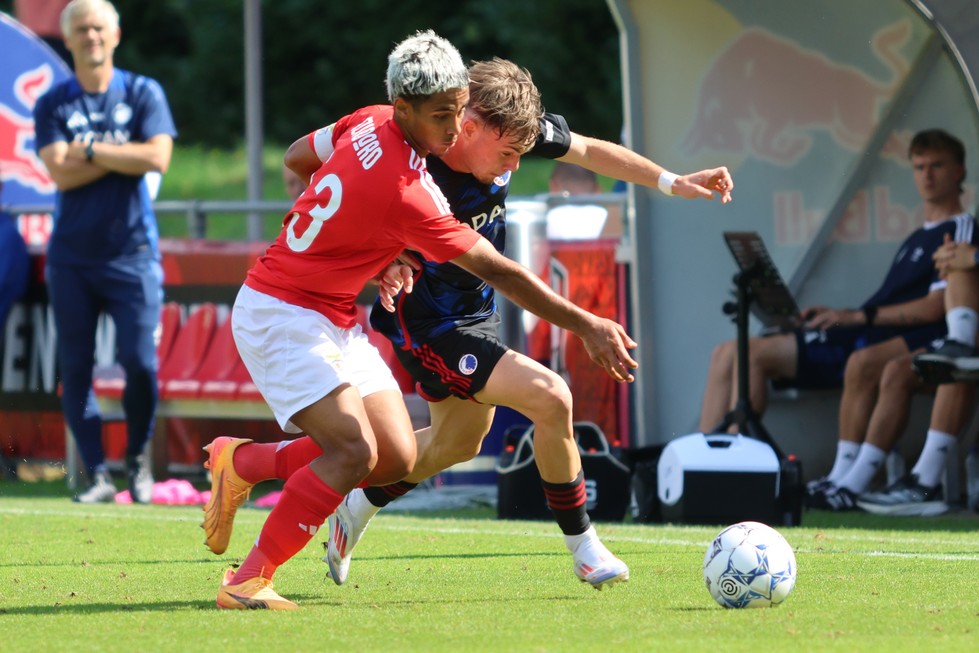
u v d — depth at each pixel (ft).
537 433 52.34
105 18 98.43
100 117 98.73
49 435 120.57
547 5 337.52
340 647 41.50
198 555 67.82
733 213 106.11
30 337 119.75
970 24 91.61
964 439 95.04
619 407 108.68
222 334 114.11
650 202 105.81
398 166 47.65
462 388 54.08
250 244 114.42
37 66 130.31
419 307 54.34
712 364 99.91
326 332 49.98
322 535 74.38
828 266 106.42
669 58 106.63
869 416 96.48
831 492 94.38
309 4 348.38
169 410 112.88
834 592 52.80
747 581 48.75
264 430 119.24
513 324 104.78
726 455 85.05
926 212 100.12
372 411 51.29
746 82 106.32
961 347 90.17
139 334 99.35
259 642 42.45
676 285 105.70
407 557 66.33
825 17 104.73
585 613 48.11
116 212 98.68
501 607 49.78
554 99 336.29
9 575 60.29
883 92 104.12
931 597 51.44
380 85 351.05
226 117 351.46
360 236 48.42
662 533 78.23
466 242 47.62
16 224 121.70
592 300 108.37
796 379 99.66
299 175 53.26
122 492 103.14
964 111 102.27
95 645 42.19
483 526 82.53
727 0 105.60
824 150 105.70
